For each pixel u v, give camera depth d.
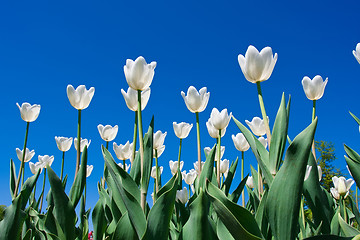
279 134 0.67
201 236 0.70
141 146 0.79
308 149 0.61
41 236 1.02
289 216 0.62
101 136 1.23
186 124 1.18
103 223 1.05
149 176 0.78
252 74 0.75
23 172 1.21
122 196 0.72
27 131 1.14
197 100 0.96
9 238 0.89
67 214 0.88
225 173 1.28
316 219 0.94
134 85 0.81
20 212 0.93
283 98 0.68
